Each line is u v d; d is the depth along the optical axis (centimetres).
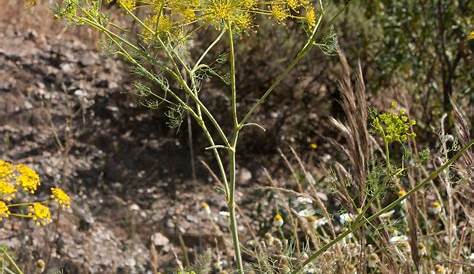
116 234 616
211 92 747
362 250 342
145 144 727
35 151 691
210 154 735
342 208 320
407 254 365
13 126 714
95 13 292
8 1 880
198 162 720
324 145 750
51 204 621
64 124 729
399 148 663
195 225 635
